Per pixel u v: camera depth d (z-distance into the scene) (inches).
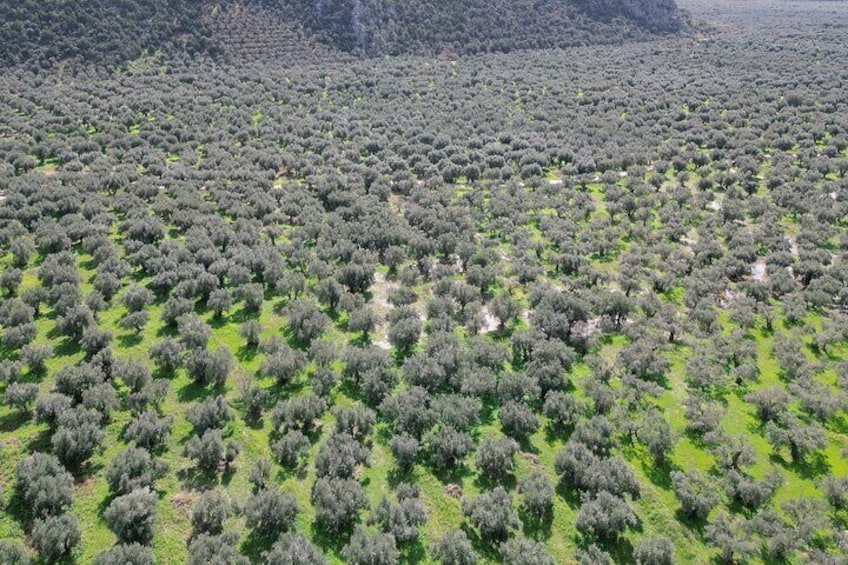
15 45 5851.4
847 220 3567.9
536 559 1503.4
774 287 2886.3
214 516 1592.0
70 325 2306.8
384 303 2790.4
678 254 3107.8
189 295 2628.0
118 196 3516.2
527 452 1946.4
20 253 2827.3
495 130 5172.2
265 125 4995.1
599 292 2797.7
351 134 4872.0
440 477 1835.6
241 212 3383.4
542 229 3508.9
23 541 1545.3
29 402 1946.4
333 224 3356.3
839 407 2096.5
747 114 5280.5
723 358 2377.0
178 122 4817.9
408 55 7440.9
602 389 2092.8
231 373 2246.6
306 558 1455.5
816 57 7081.7
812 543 1700.3
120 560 1421.0
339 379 2213.3
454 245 3149.6
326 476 1728.6
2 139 4234.7
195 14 6889.8
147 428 1818.4
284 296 2780.5
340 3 7480.3
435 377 2118.6
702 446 2016.5
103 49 6161.4
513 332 2541.8
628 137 4926.2
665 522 1740.9
